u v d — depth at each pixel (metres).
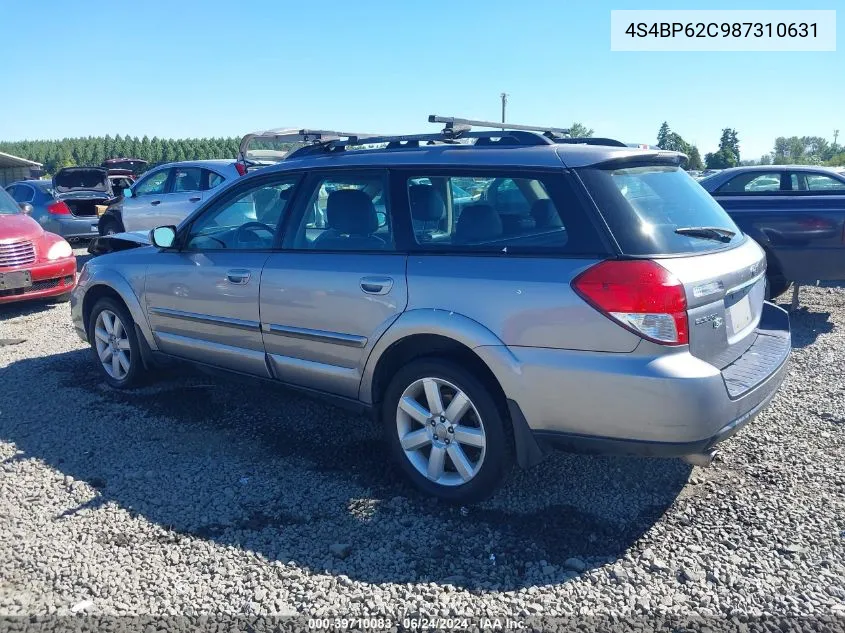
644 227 3.26
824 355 6.16
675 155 3.93
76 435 4.66
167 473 4.09
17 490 3.91
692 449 3.12
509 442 3.49
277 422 4.85
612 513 3.56
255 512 3.64
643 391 3.06
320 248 4.16
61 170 15.95
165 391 5.52
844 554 3.15
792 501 3.62
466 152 3.78
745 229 7.46
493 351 3.37
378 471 4.09
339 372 4.05
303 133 7.29
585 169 3.40
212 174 11.80
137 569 3.16
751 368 3.50
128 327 5.41
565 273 3.24
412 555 3.24
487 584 3.02
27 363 6.39
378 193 3.97
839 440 4.33
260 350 4.48
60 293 8.96
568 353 3.22
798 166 8.22
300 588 3.01
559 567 3.13
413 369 3.71
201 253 4.84
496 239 3.53
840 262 7.20
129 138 121.62
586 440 3.27
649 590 2.96
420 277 3.63
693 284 3.15
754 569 3.07
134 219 12.83
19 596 2.98
